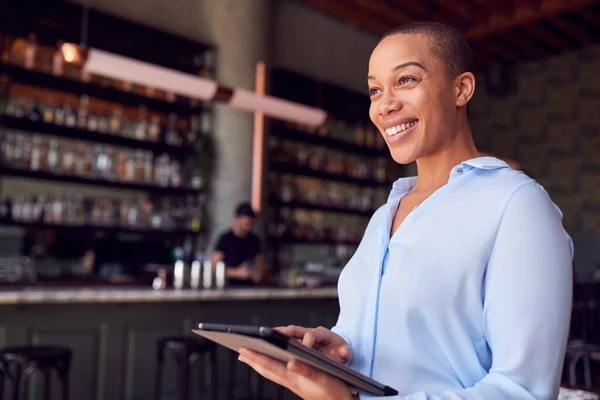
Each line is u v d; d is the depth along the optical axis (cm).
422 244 76
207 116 579
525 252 68
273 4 675
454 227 75
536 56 814
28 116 465
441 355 74
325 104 708
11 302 297
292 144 665
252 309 402
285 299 422
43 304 316
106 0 527
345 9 675
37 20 486
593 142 771
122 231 509
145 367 350
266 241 617
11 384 303
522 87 836
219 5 591
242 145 578
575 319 438
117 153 529
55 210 483
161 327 359
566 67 799
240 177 574
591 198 768
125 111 541
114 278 479
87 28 507
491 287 71
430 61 79
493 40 767
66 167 492
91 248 490
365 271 86
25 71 457
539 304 66
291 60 690
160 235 541
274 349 65
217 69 584
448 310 73
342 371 65
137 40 538
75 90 492
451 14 685
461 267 73
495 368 69
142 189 529
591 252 761
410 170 768
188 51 574
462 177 78
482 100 871
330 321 454
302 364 67
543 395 65
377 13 694
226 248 500
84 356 328
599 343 417
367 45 795
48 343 317
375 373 77
